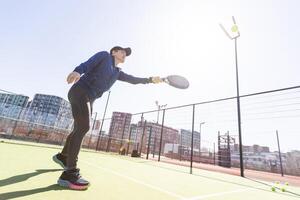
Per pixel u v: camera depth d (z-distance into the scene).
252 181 4.52
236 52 7.89
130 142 13.21
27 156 3.08
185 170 5.54
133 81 2.50
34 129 10.33
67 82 1.66
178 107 8.36
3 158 2.49
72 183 1.55
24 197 1.17
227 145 17.42
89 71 1.88
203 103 7.28
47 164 2.58
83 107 1.77
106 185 1.89
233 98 6.71
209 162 21.39
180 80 2.68
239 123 6.37
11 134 9.43
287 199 2.47
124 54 2.24
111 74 2.05
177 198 1.76
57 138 11.18
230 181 3.95
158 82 2.59
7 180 1.50
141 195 1.68
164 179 2.93
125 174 2.85
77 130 1.74
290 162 22.64
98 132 14.15
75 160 1.66
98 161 4.29
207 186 2.82
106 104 14.30
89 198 1.36
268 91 5.88
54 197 1.26
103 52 1.97
